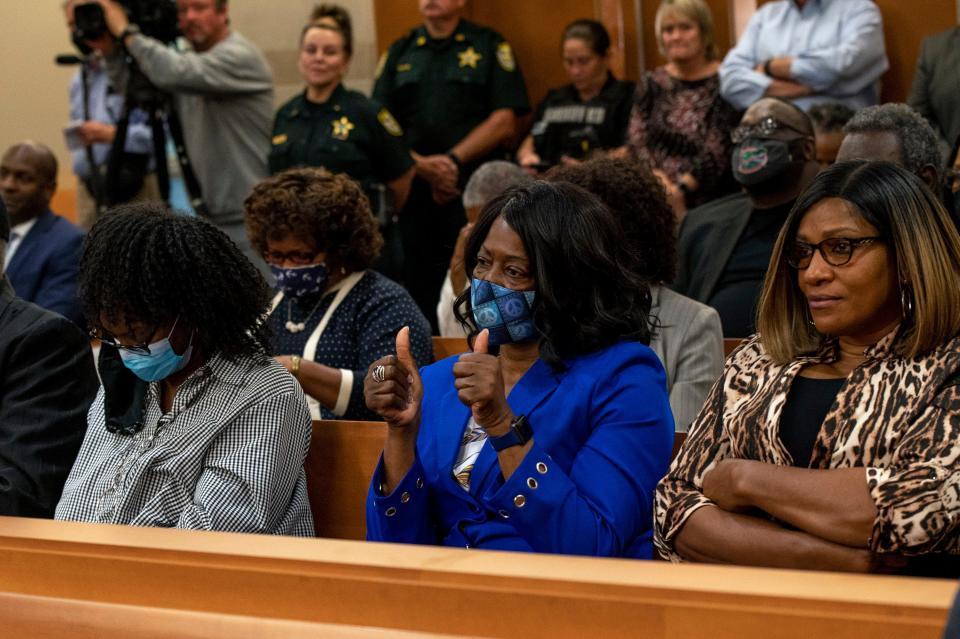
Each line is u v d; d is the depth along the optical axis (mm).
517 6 9406
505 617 2271
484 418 3027
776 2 7840
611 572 2240
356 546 2512
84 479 3652
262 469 3477
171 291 3488
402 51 8945
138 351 3520
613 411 3203
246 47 8133
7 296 4215
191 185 7996
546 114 8445
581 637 2209
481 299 3258
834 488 2699
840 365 2949
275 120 8164
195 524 3379
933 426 2689
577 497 3029
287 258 4902
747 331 5613
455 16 8820
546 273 3211
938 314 2762
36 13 11508
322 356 4914
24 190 7543
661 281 4344
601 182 4176
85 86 8531
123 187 9156
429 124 8750
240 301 3607
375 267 7625
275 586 2475
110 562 2643
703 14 7578
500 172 6105
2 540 2760
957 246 2816
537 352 3350
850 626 2014
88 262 3520
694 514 2920
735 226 5762
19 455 3934
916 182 2840
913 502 2596
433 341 5387
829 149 6289
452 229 8586
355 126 7852
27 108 11602
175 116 7977
